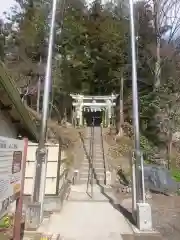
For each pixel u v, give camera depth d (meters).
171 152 17.45
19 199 4.84
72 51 25.02
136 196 6.92
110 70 25.14
